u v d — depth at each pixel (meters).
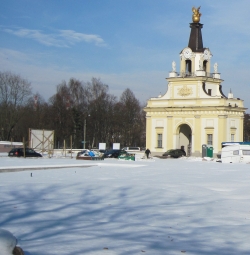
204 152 92.19
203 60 98.62
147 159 84.56
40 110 131.00
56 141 124.25
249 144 81.12
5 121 112.88
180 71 98.94
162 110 99.50
